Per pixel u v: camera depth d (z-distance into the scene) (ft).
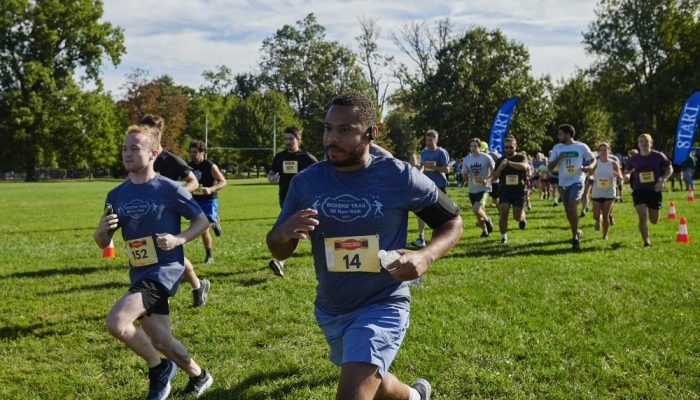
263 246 33.99
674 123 149.79
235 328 17.30
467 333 16.08
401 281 8.75
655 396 12.09
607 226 33.50
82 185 147.02
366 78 174.40
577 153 30.50
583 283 21.88
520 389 12.51
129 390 13.10
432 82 143.43
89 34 174.50
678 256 27.61
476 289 21.20
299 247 32.53
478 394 12.37
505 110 67.00
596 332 16.08
